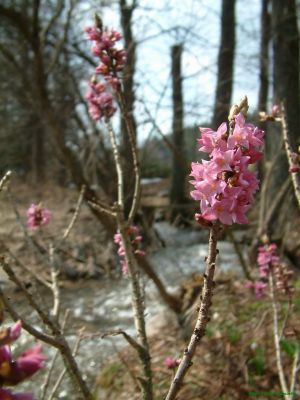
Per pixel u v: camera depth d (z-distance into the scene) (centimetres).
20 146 1697
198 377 389
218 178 128
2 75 1092
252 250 654
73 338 563
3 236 909
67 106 872
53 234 940
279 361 268
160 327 522
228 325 447
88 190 584
